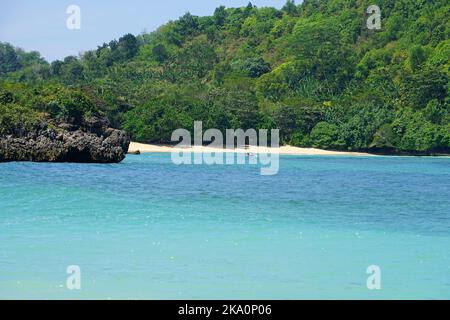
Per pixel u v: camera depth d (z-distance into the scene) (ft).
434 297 88.74
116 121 472.44
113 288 89.51
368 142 516.73
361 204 185.47
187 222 139.74
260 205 174.91
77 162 295.28
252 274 97.25
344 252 113.09
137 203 167.73
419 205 186.39
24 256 103.86
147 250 110.32
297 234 129.18
